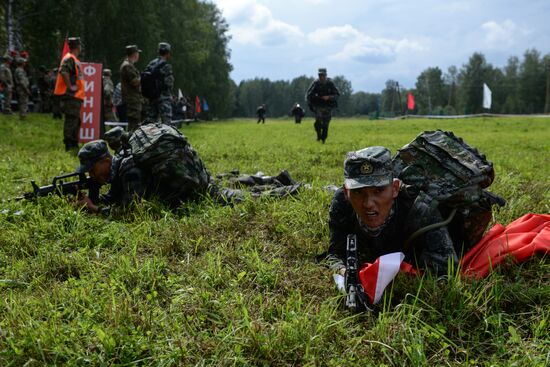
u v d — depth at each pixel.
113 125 16.41
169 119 10.41
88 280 3.37
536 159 9.62
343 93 157.38
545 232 3.41
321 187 5.75
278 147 12.20
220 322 2.82
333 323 2.76
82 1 30.50
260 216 4.71
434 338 2.63
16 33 28.89
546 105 100.12
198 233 4.32
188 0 47.28
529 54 108.44
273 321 2.88
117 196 5.24
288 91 167.00
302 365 2.49
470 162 3.17
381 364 2.40
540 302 2.93
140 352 2.51
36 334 2.61
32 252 4.08
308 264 3.69
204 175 5.19
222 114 71.94
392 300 3.05
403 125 30.56
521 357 2.47
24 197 5.10
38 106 23.56
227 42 66.38
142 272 3.41
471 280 3.04
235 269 3.57
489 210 3.30
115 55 32.94
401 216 3.21
